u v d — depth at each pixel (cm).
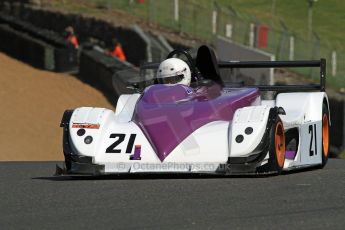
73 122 3191
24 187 2856
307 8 15350
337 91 8175
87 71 10281
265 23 12962
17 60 11081
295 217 2192
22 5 13725
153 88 3391
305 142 3512
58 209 2375
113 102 9306
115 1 13512
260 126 3052
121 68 9406
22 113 8681
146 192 2662
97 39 12050
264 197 2519
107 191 2709
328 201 2438
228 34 10631
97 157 3098
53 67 10619
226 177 3067
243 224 2102
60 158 7269
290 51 9856
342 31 13525
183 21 11700
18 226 2133
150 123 3186
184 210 2311
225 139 3084
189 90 3375
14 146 7562
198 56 3638
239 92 3556
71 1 13838
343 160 4403
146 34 11081
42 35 11256
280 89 4047
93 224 2141
